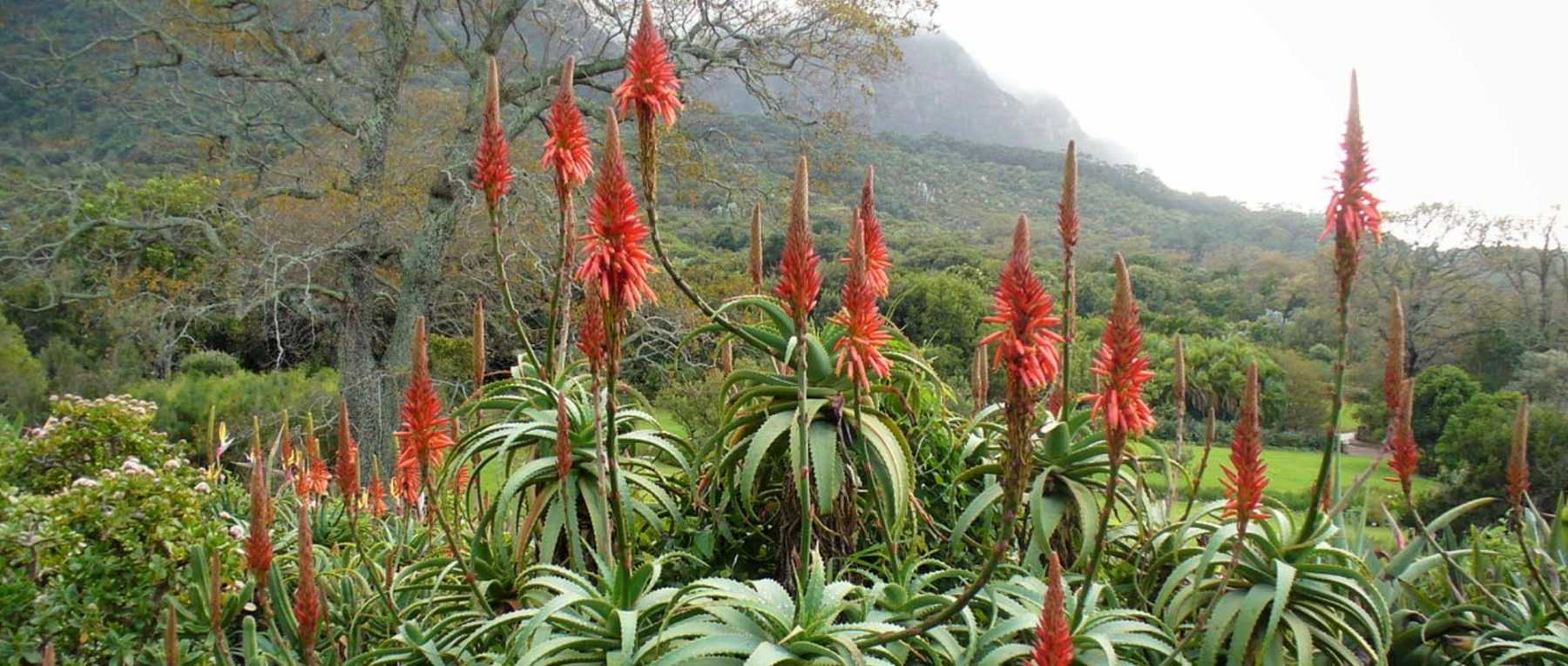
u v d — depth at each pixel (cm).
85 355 2428
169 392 2084
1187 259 8881
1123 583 458
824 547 427
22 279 1977
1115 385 272
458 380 2119
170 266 2356
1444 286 4172
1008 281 265
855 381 333
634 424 479
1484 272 4150
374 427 1992
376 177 2139
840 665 288
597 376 353
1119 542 471
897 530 405
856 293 321
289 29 2234
